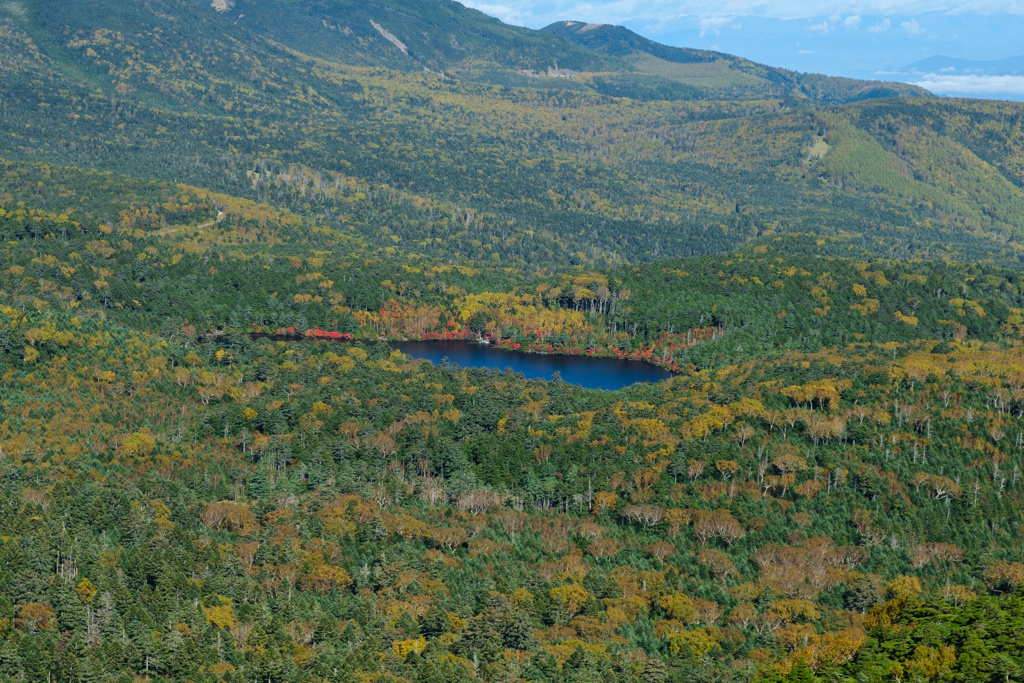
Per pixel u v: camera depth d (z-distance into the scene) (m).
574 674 181.88
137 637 182.50
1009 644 185.88
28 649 173.38
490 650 190.50
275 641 187.88
